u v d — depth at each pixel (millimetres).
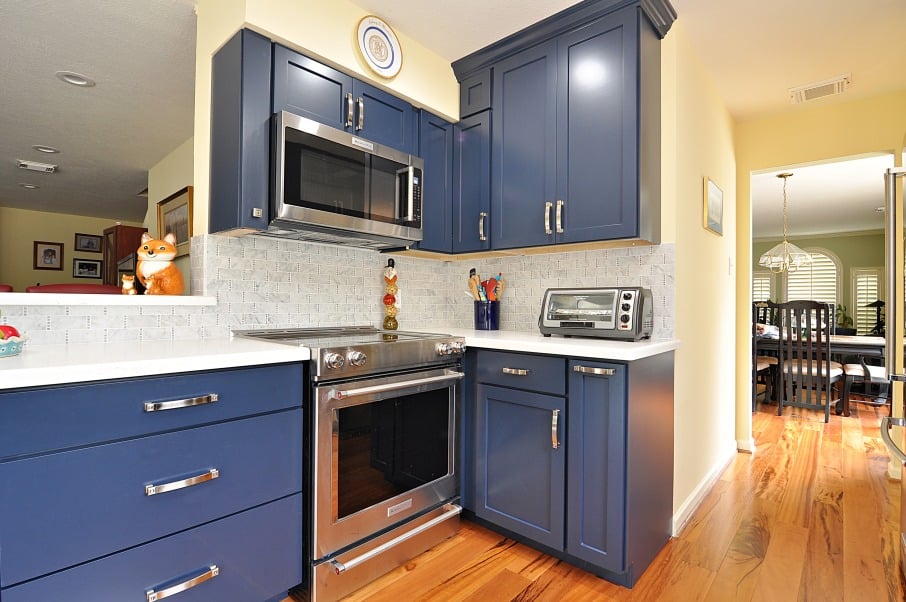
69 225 6402
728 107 3012
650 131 1974
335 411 1586
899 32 2184
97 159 4031
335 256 2264
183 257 3326
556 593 1639
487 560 1847
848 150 2914
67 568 1091
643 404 1729
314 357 1531
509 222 2258
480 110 2387
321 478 1548
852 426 3963
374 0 1936
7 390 1012
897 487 2598
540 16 2053
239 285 1932
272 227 1733
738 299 3293
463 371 2100
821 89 2768
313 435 1537
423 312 2711
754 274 8750
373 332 2242
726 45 2305
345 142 1893
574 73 2047
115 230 4602
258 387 1421
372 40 2014
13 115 3098
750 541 2004
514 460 1903
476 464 2037
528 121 2197
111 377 1133
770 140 3172
